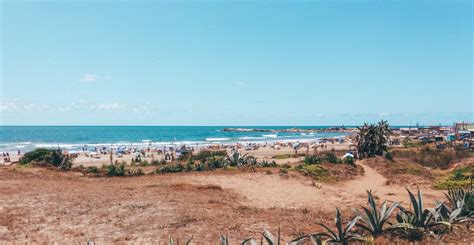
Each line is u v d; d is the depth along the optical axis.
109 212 15.77
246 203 20.42
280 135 197.12
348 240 10.92
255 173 31.98
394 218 15.88
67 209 15.99
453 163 43.41
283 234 12.75
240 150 79.31
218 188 24.58
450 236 10.99
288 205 20.47
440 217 12.24
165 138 158.88
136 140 144.25
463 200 13.62
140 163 46.84
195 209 17.03
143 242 11.72
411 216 11.85
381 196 24.86
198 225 14.05
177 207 17.27
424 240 10.62
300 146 87.31
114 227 13.47
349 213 17.67
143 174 33.06
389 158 45.78
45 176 28.36
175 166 35.62
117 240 11.87
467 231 11.55
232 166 36.91
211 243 11.53
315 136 181.62
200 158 48.12
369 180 33.31
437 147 64.31
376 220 11.59
